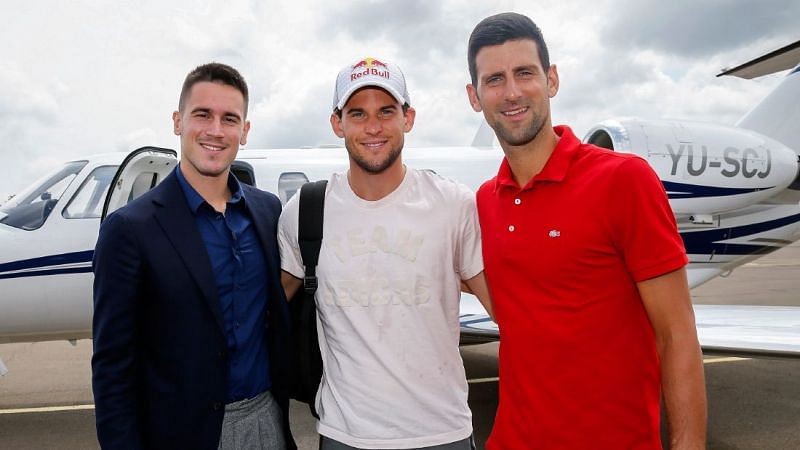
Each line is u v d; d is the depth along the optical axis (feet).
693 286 22.27
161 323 6.43
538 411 6.41
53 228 16.10
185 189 6.88
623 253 6.10
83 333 17.25
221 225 6.95
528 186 6.49
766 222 22.80
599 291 6.18
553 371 6.32
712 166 20.01
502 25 6.63
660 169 19.40
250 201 7.50
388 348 6.93
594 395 6.18
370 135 7.00
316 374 7.61
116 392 6.35
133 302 6.35
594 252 6.13
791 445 15.96
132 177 16.96
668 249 5.89
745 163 20.36
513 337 6.63
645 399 6.22
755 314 17.70
